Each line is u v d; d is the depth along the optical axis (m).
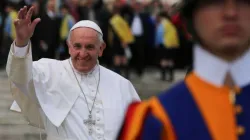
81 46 12.82
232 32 5.46
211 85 5.70
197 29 5.70
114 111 12.55
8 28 38.06
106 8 40.81
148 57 44.50
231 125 5.60
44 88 12.45
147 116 5.79
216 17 5.50
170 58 41.81
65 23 37.62
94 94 12.71
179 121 5.64
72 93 12.55
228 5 5.45
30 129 27.11
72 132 12.25
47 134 12.53
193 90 5.76
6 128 27.34
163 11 42.22
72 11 38.47
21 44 11.91
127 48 40.78
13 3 38.03
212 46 5.59
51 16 36.94
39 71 12.54
